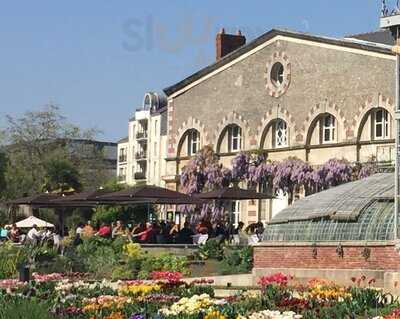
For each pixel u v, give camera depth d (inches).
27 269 1216.8
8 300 804.0
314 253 1267.2
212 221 2486.5
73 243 1683.1
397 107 1205.7
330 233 1258.6
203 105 2672.2
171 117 2763.3
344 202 1273.4
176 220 2647.6
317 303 808.9
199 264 1535.4
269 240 1347.2
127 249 1552.7
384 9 1237.1
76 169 3486.7
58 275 1314.0
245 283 1316.4
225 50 2760.8
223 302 814.5
